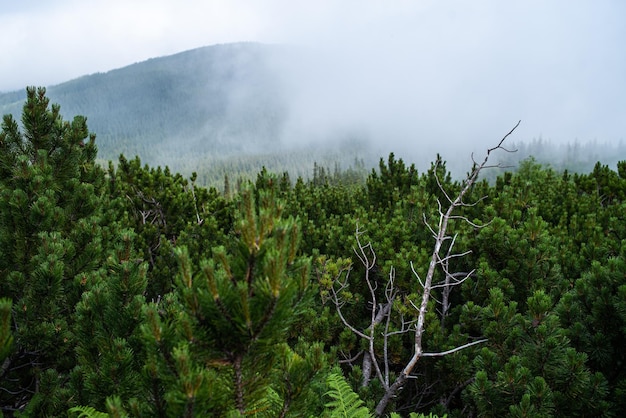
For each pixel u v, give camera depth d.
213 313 2.09
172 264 9.48
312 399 3.07
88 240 6.04
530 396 3.93
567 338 4.45
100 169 8.93
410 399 6.46
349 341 6.12
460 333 5.93
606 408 4.02
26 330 4.61
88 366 3.86
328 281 5.85
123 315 3.71
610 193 12.74
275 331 2.25
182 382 1.94
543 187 13.72
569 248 7.49
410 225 8.82
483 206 9.12
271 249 2.12
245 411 2.46
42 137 6.90
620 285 4.77
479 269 6.11
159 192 12.16
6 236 5.37
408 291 6.74
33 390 5.43
